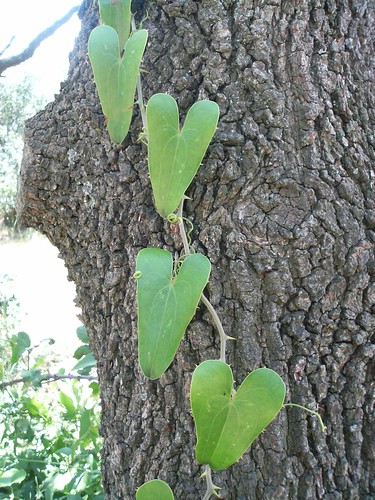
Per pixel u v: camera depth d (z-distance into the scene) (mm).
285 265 411
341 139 418
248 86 409
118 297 459
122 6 405
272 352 419
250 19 410
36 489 618
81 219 468
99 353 489
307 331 418
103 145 447
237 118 410
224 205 413
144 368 326
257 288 415
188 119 357
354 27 425
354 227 414
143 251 346
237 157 408
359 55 428
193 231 420
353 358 427
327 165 414
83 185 460
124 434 466
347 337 422
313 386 425
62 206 476
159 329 328
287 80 413
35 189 475
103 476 497
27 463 635
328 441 430
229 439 330
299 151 413
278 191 410
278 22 412
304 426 423
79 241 478
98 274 472
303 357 421
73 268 496
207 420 325
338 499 430
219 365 326
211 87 412
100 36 377
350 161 418
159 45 430
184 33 420
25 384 686
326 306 416
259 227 408
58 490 617
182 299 330
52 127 469
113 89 376
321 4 414
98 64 375
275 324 417
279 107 407
